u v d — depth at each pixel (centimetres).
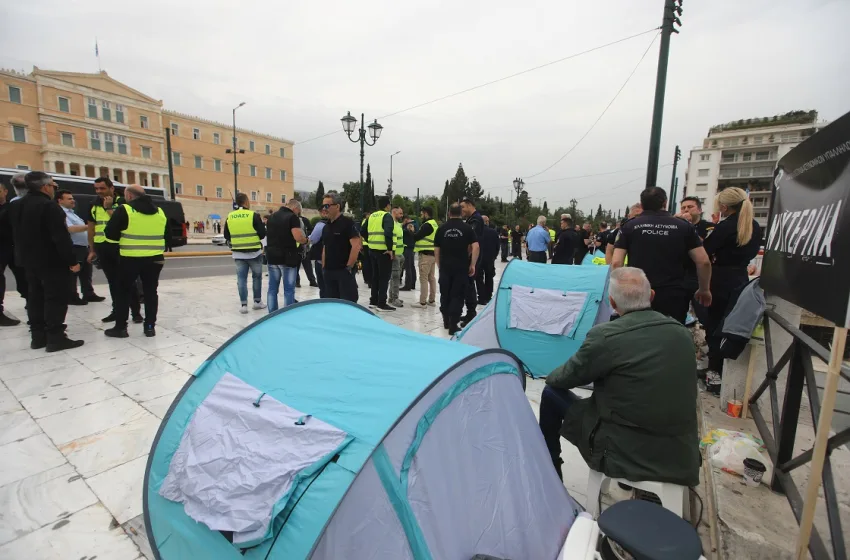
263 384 192
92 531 225
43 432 314
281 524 144
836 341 146
